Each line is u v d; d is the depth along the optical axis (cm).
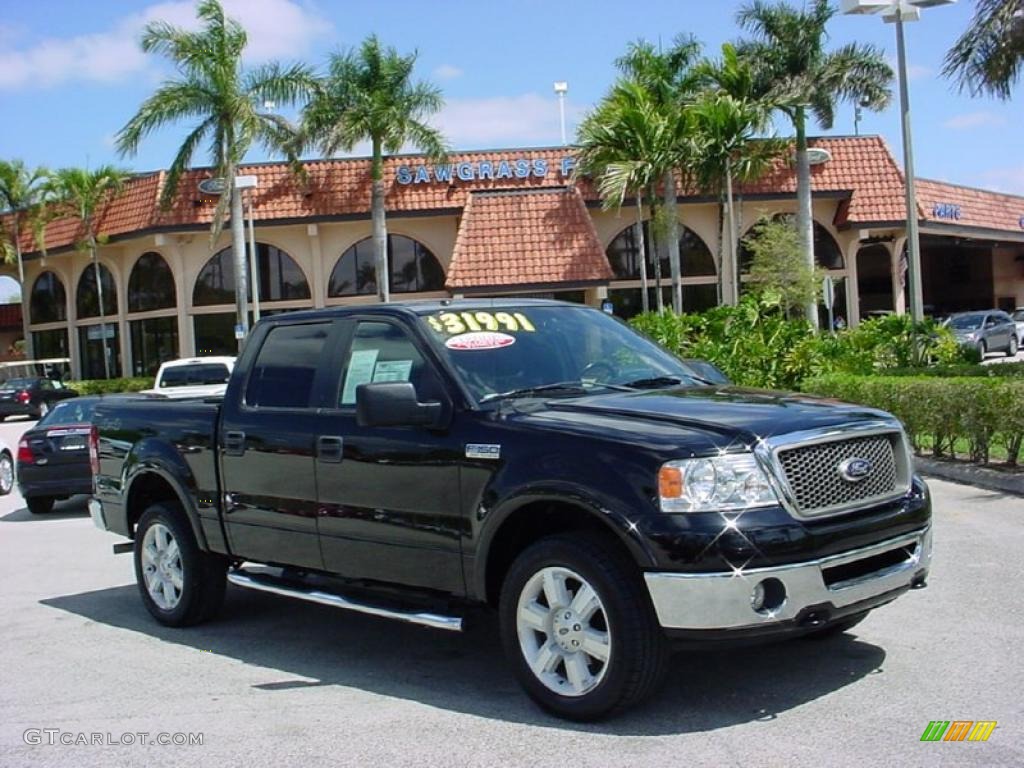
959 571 789
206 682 632
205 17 3133
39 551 1132
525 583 532
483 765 476
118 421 816
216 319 3762
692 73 3139
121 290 4028
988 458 1239
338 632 734
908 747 471
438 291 3653
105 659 694
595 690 505
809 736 487
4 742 544
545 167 3534
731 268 3341
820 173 3594
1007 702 521
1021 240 4241
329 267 3662
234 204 3189
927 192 3706
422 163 3556
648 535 480
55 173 4203
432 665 642
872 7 1850
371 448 606
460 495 561
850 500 515
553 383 611
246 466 690
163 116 3086
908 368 2003
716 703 536
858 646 620
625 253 3662
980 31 1925
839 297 3681
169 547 775
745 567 472
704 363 701
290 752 508
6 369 4172
